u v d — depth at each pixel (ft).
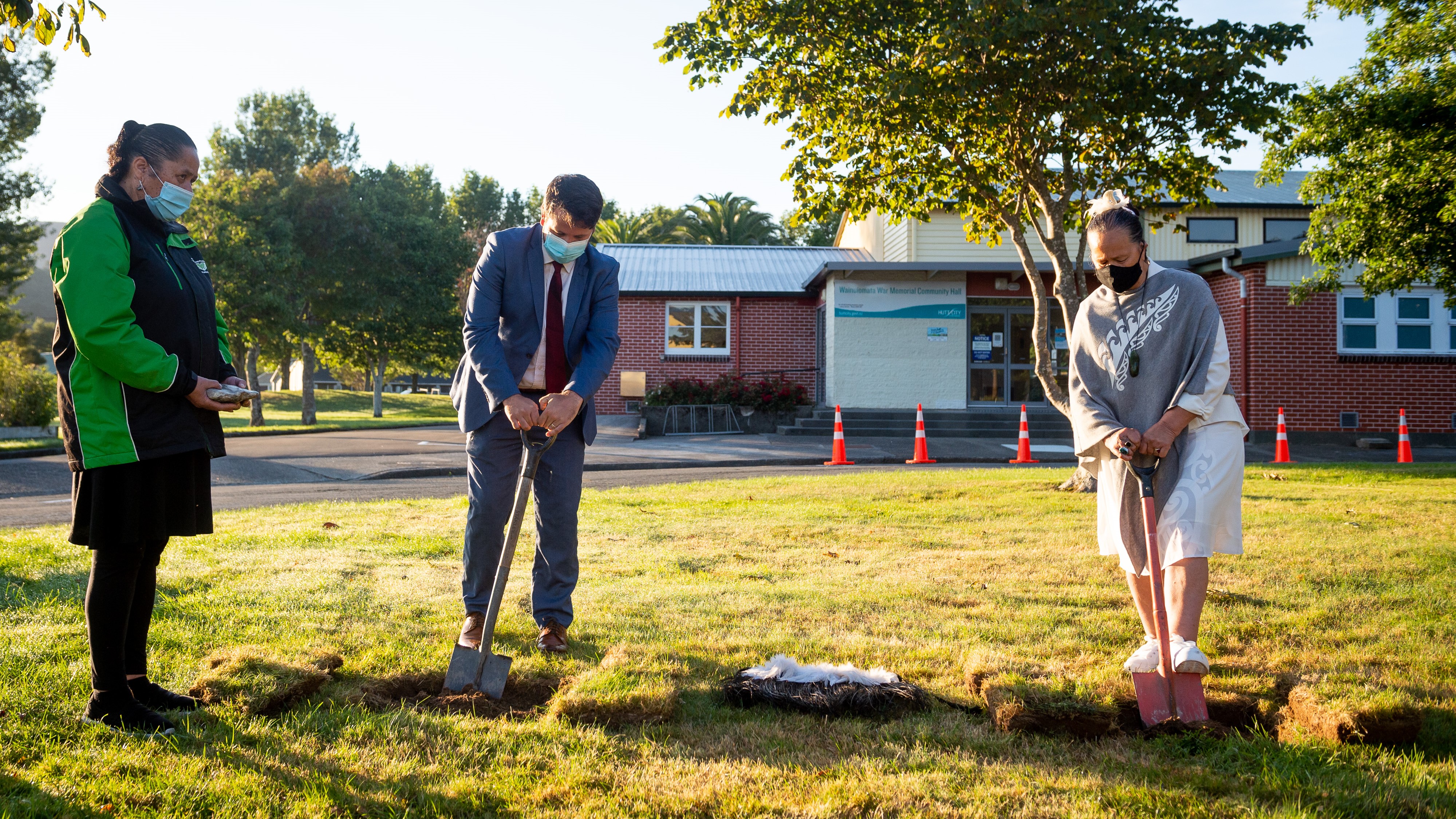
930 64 28.63
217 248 93.40
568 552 11.73
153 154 8.85
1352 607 13.58
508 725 8.80
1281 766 7.81
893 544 19.62
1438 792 7.20
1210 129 28.19
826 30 28.84
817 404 69.21
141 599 9.15
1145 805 7.13
